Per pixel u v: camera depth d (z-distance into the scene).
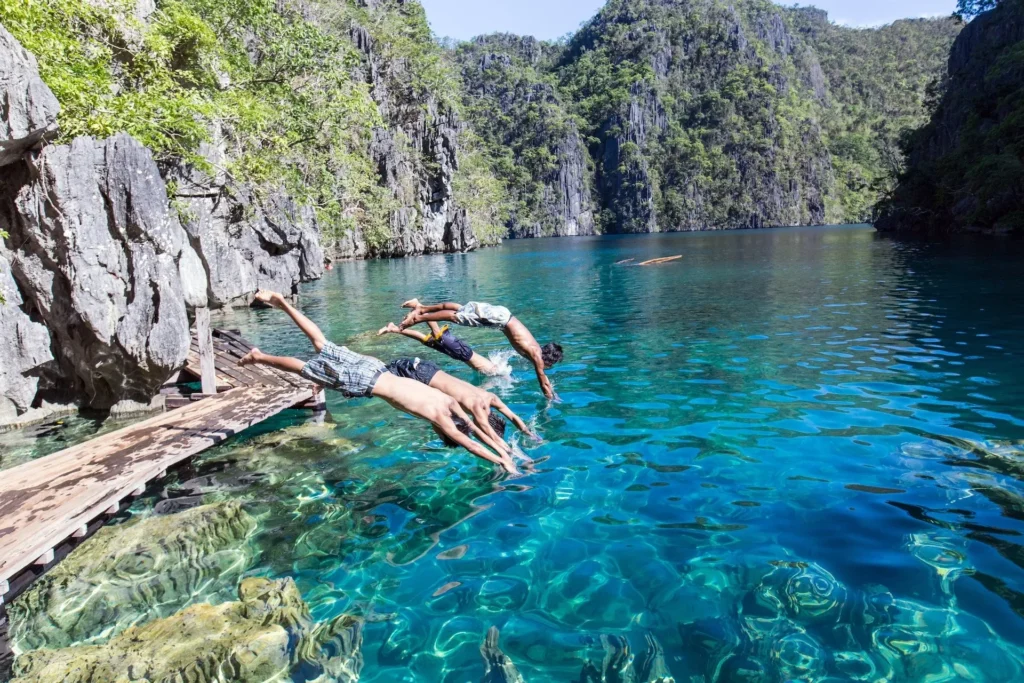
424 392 5.56
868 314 14.56
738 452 6.37
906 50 197.00
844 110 180.00
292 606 4.14
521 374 10.16
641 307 17.81
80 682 3.47
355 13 57.19
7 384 8.12
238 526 5.32
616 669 3.37
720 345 11.85
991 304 14.95
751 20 183.62
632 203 139.75
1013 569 4.09
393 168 55.28
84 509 5.18
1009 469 5.63
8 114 6.82
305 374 5.70
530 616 3.90
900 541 4.50
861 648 3.43
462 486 5.91
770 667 3.32
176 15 15.06
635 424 7.39
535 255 50.81
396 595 4.21
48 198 7.44
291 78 21.41
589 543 4.73
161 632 3.91
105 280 7.78
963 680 3.16
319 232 30.38
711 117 147.88
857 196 145.00
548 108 145.75
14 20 9.55
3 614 4.24
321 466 6.62
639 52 164.25
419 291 24.66
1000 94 50.22
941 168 52.19
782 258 34.47
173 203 12.18
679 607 3.89
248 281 19.02
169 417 7.81
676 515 5.09
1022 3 56.28
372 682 3.39
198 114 13.98
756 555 4.42
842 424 7.04
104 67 12.16
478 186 82.25
